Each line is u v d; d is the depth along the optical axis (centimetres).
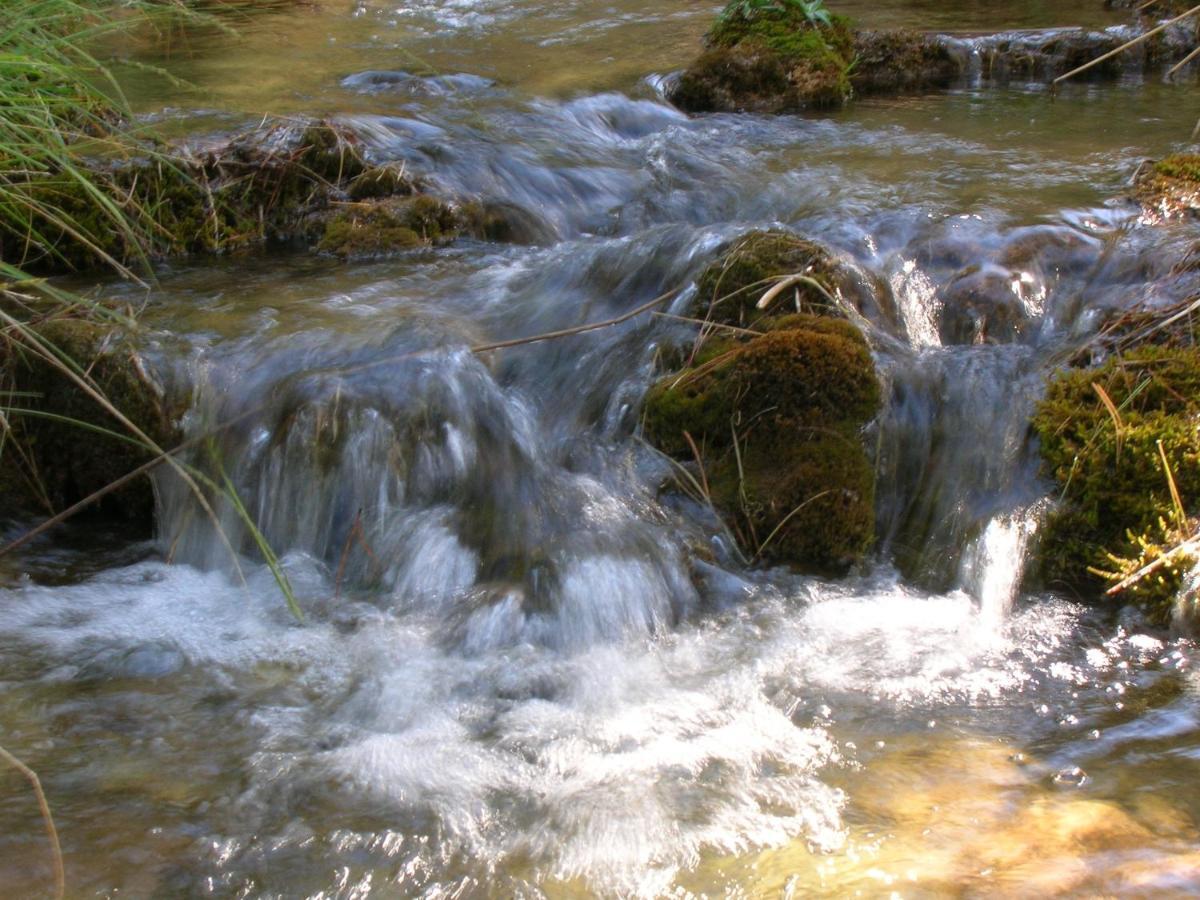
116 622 334
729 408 374
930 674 300
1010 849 230
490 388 394
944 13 897
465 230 540
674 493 368
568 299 456
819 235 478
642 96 710
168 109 602
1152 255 434
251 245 529
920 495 368
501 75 741
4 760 269
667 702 293
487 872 232
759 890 223
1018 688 293
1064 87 764
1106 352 384
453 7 962
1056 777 254
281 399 380
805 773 261
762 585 346
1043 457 354
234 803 254
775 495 359
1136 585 323
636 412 394
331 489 372
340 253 512
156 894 226
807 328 381
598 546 344
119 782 261
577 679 304
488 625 324
